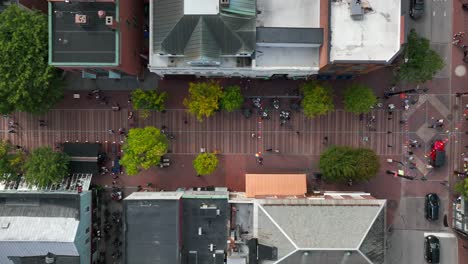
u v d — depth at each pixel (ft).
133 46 171.32
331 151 182.60
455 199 198.29
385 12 149.69
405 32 145.59
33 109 173.06
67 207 176.14
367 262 159.94
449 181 199.21
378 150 200.13
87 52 151.33
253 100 197.57
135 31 174.09
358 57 149.79
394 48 150.41
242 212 177.58
